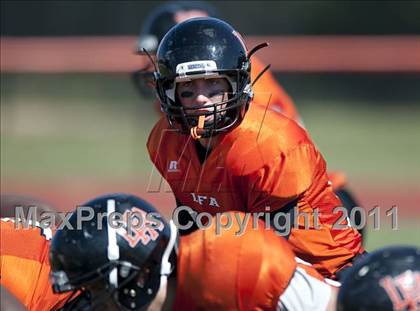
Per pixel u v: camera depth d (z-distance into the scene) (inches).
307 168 614.2
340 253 629.0
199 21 620.1
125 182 1775.3
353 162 1942.7
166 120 657.6
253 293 498.6
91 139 2278.5
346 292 469.4
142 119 2345.0
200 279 498.6
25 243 594.6
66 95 2650.1
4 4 3127.5
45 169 1909.4
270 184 609.0
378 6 3152.1
